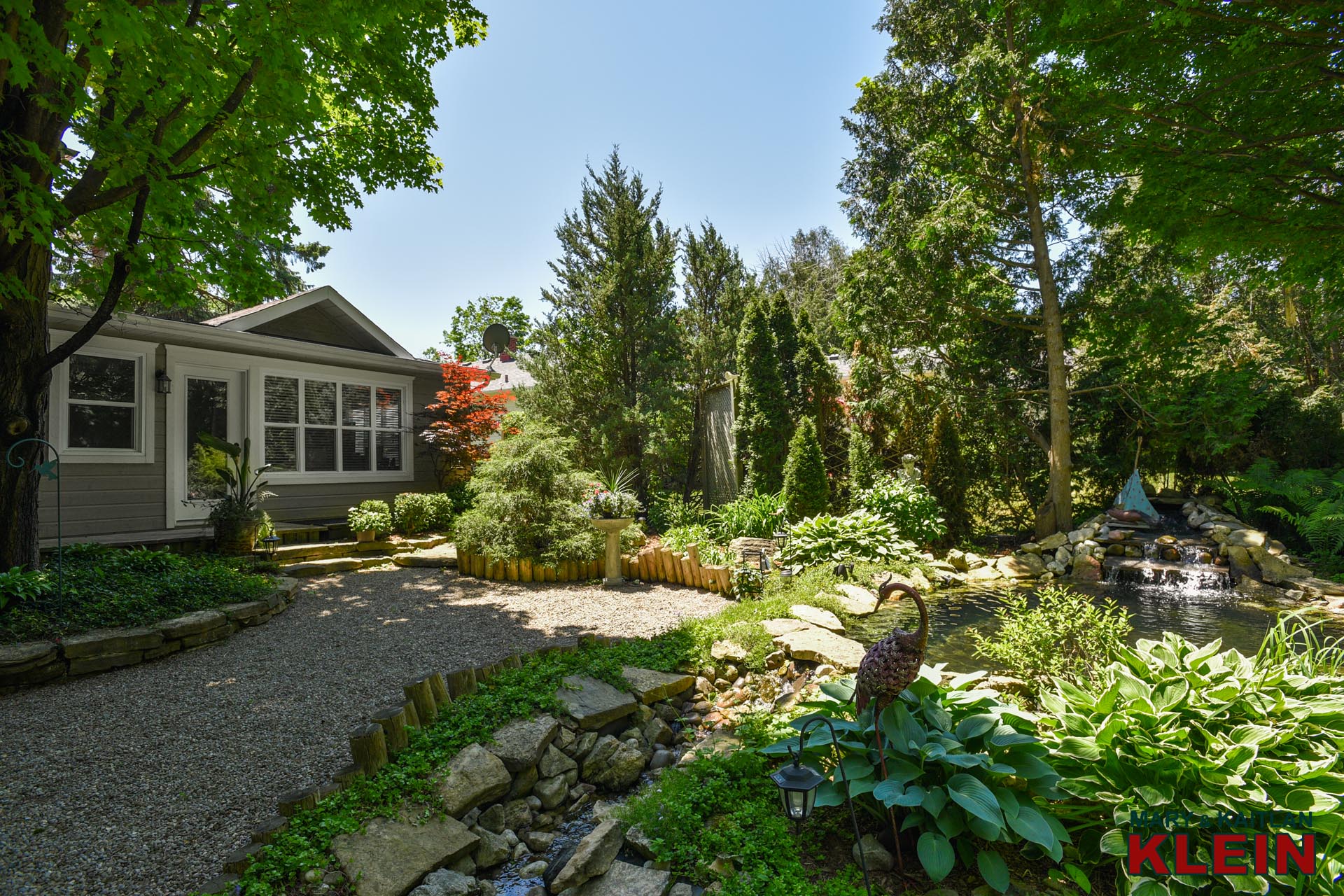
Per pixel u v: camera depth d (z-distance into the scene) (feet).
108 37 14.40
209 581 20.07
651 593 23.86
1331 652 12.48
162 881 8.02
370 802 9.26
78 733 12.16
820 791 8.63
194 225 20.66
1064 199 36.27
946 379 38.55
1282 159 21.42
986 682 13.21
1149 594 26.58
